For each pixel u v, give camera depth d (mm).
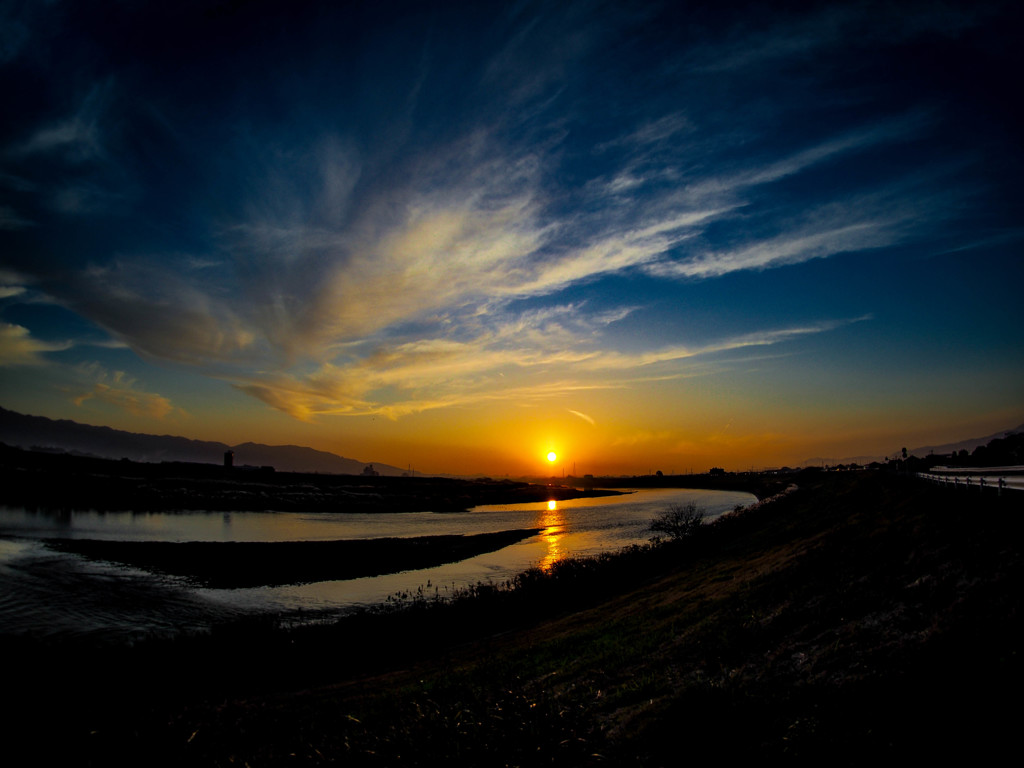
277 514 93250
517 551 50094
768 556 22531
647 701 9133
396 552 47719
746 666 9695
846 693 7379
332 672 17047
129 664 16266
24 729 9133
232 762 8094
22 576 33219
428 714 8555
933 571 11289
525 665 14297
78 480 106500
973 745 5816
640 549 33938
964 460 48500
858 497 33531
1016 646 7113
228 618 26328
